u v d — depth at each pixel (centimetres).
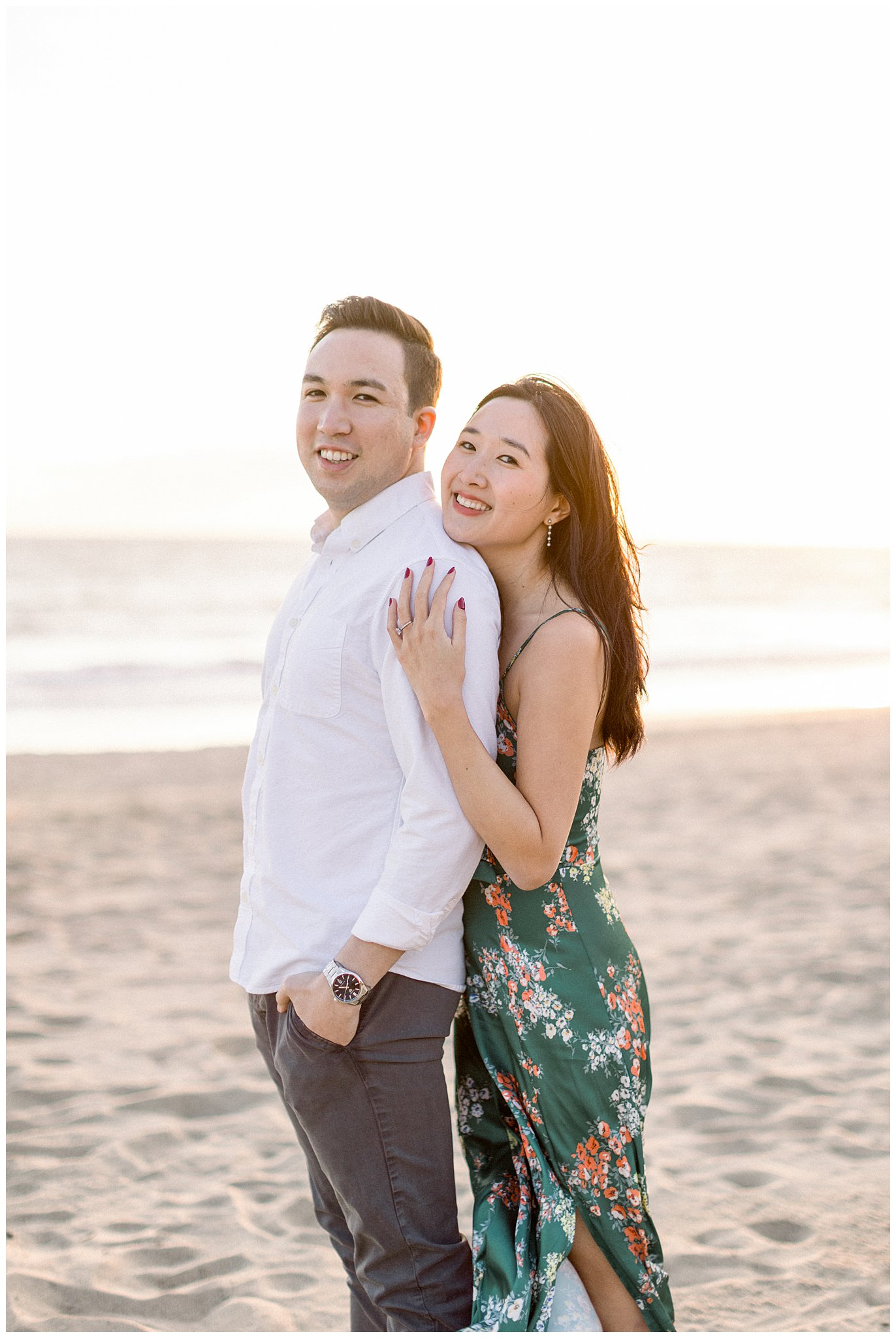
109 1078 398
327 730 198
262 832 204
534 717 195
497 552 210
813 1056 417
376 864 197
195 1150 347
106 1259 283
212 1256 286
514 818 187
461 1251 201
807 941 556
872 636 2606
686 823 844
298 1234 298
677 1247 289
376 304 211
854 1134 354
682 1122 365
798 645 2428
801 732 1338
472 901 207
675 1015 459
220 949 552
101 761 1107
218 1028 448
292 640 206
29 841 771
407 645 187
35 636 2184
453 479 204
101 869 704
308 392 211
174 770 1067
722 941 556
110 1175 329
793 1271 278
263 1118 370
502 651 207
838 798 945
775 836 796
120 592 2902
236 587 3048
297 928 199
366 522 204
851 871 697
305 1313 261
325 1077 194
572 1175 201
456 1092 223
